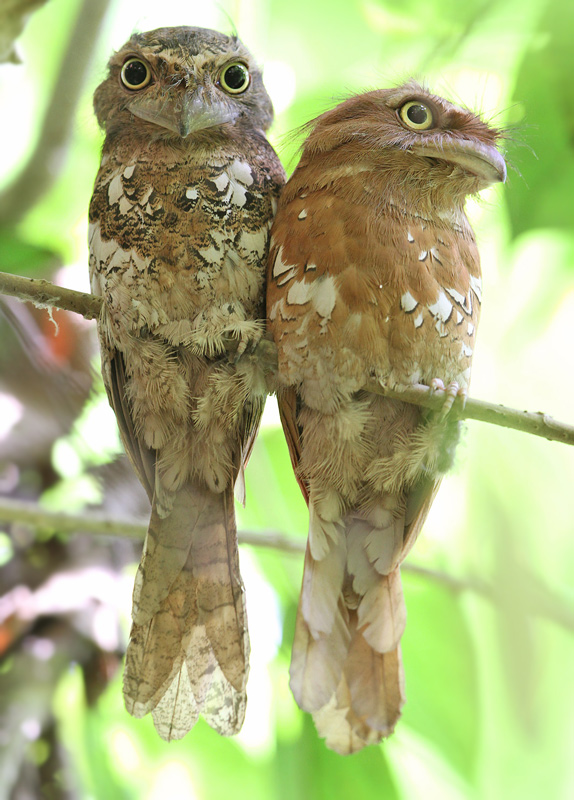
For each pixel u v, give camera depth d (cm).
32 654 236
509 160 236
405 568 239
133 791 243
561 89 238
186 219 231
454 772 241
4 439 238
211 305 231
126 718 242
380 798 239
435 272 230
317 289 230
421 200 231
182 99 232
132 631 231
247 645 231
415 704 242
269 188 233
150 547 232
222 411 231
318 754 239
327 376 230
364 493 232
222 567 232
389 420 231
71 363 239
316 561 231
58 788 236
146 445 233
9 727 234
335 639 230
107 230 232
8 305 238
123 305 231
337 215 230
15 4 232
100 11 243
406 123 231
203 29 235
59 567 238
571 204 238
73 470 240
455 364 231
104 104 235
